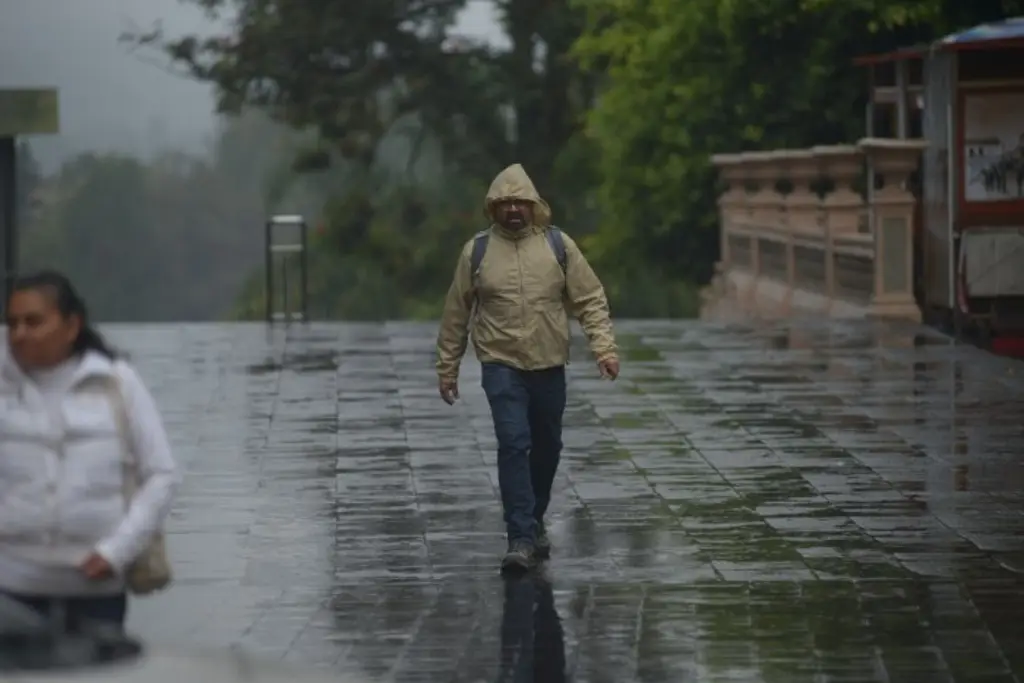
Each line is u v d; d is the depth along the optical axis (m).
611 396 36.75
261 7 100.12
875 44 68.62
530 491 22.97
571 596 21.64
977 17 63.12
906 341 44.59
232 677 10.79
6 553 14.12
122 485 14.32
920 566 22.80
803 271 57.44
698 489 27.59
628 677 18.30
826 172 54.47
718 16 72.31
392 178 111.50
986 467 28.88
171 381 40.09
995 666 18.50
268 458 30.59
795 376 39.12
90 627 11.68
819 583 22.06
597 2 84.94
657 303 97.31
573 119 106.12
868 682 17.98
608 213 86.88
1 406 14.20
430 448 31.36
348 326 51.97
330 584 22.38
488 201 22.97
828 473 28.62
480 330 23.08
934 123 47.59
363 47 101.12
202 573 22.95
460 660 19.00
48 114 53.34
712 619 20.50
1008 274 45.91
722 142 75.38
